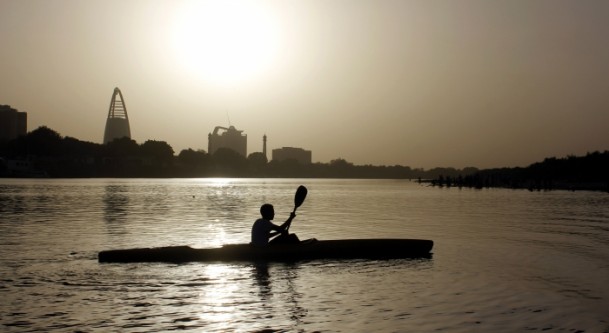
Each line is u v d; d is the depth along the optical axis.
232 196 74.06
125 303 12.51
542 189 107.25
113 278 15.29
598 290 13.78
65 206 47.53
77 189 92.69
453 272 16.27
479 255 19.53
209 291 13.75
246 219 35.06
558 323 10.88
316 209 47.94
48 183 136.75
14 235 25.36
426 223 33.22
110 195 71.31
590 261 18.23
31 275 15.66
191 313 11.68
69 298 12.97
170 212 41.47
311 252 18.59
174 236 25.30
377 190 111.12
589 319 11.16
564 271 16.38
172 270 16.42
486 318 11.24
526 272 16.22
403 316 11.40
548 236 25.78
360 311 11.82
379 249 19.33
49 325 10.74
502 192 94.38
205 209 45.47
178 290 13.84
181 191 91.38
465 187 130.00
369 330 10.44
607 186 93.44
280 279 15.22
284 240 19.22
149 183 153.62
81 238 24.33
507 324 10.80
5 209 43.16
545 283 14.63
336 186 152.25
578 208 48.31
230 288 14.09
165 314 11.59
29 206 47.22
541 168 139.88
